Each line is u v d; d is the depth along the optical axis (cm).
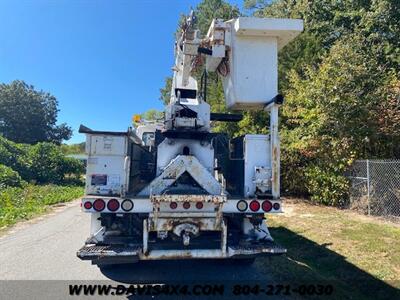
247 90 475
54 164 2216
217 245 444
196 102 538
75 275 489
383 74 1152
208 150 506
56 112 5647
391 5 1548
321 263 534
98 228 445
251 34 476
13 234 783
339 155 1044
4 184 1559
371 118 1020
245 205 436
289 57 1517
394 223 792
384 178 949
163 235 421
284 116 1294
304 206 1061
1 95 5272
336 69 1044
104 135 427
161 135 521
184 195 418
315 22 2020
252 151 454
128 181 432
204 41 534
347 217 873
